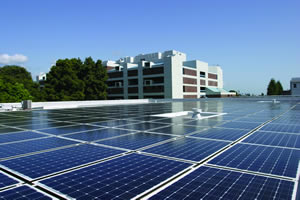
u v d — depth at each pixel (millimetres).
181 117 16078
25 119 16172
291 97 46312
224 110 21688
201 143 7207
